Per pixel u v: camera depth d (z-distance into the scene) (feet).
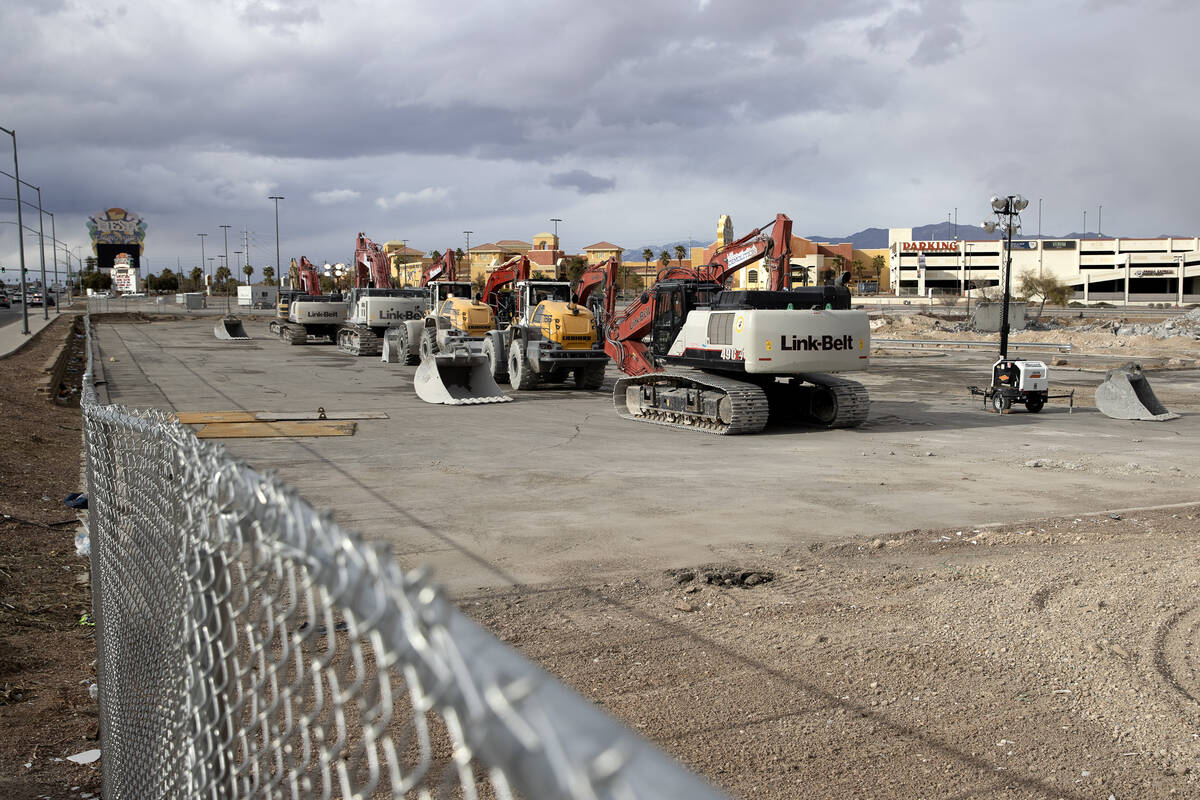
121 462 11.71
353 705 15.99
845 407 58.03
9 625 22.44
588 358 81.25
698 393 58.18
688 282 65.77
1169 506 35.29
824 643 20.74
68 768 15.28
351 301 135.44
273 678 5.10
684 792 2.14
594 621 22.49
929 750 15.75
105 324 209.15
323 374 97.50
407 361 108.58
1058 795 14.23
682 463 45.78
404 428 57.77
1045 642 20.16
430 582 3.27
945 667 19.17
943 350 137.39
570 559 28.17
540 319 84.38
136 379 90.68
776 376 63.98
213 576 6.52
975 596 23.43
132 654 10.57
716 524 32.76
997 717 16.90
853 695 17.99
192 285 571.69
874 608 23.07
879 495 37.88
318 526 4.39
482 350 78.54
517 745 2.60
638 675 19.10
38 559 28.53
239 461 6.17
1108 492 38.47
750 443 53.06
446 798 3.21
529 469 43.68
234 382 87.86
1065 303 297.33
